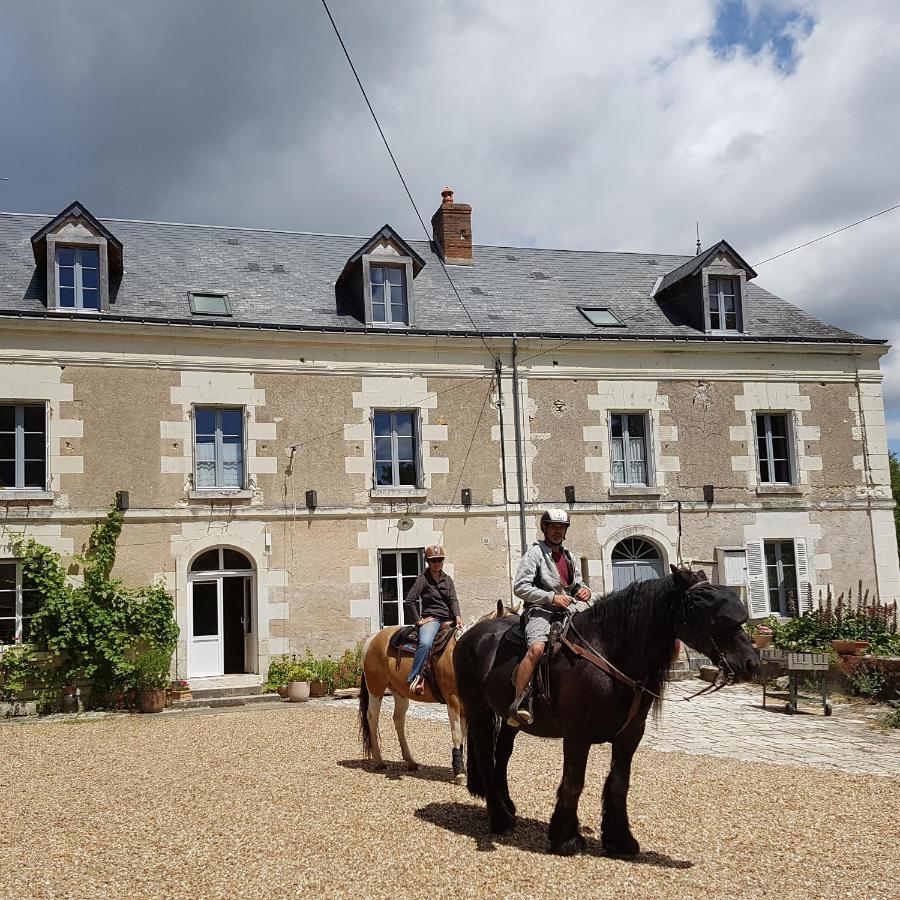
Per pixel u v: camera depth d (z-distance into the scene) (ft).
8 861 18.26
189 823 20.95
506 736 21.34
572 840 18.48
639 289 65.05
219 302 53.21
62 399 47.52
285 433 51.06
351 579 51.06
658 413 56.95
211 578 49.60
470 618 52.31
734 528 57.06
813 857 18.37
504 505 53.78
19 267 51.49
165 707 44.98
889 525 59.52
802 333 61.11
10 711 44.06
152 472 48.57
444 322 56.13
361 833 19.77
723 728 35.27
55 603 44.98
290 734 35.22
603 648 18.72
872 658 42.04
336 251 61.98
